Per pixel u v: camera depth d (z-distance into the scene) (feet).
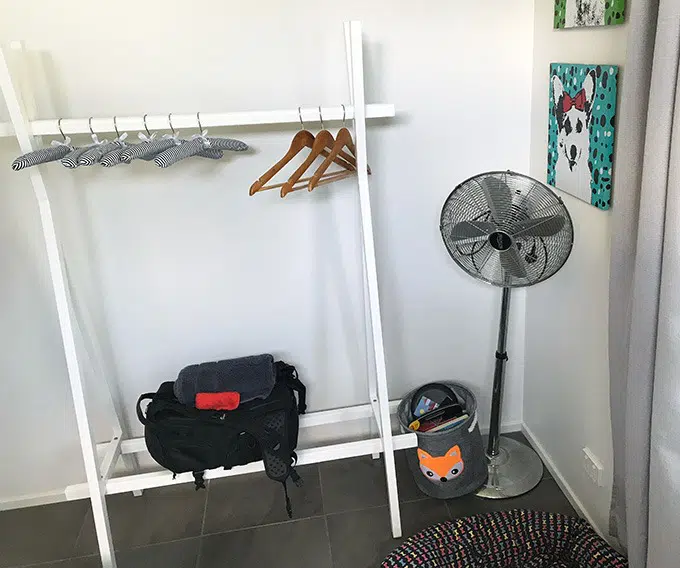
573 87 5.67
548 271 5.93
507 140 6.97
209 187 6.76
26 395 7.38
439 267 7.43
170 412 6.66
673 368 4.01
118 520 7.47
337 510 7.38
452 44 6.51
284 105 6.50
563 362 6.88
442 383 7.73
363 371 7.87
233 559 6.82
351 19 6.28
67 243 6.79
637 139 4.26
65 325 5.86
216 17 6.14
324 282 7.33
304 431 8.14
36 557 7.08
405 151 6.84
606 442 6.14
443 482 7.11
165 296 7.17
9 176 6.46
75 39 6.06
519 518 6.50
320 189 6.89
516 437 8.41
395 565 6.17
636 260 4.25
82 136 6.33
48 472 7.80
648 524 4.62
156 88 6.30
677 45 3.59
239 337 7.48
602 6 5.00
